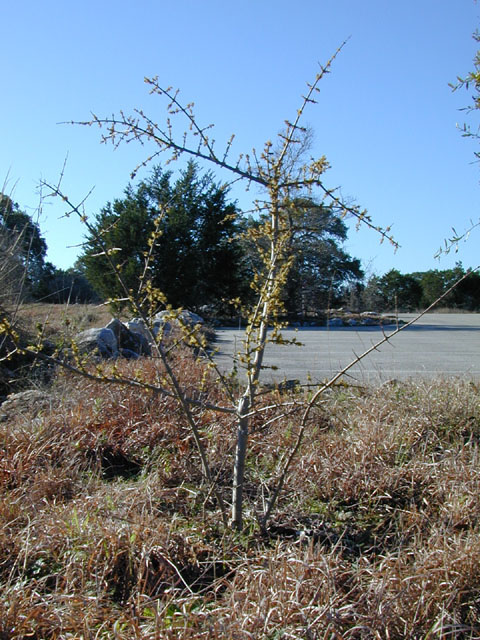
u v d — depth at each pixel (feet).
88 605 9.06
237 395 18.71
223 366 31.27
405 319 94.32
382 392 19.75
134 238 70.79
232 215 12.10
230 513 12.21
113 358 27.07
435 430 16.56
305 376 28.27
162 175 72.54
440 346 47.39
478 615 9.34
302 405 11.76
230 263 83.05
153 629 8.48
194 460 15.12
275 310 11.47
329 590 9.11
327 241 74.33
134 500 12.17
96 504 11.84
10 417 17.76
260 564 10.17
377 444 15.15
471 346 47.50
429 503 12.82
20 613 8.70
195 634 8.27
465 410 17.48
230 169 11.48
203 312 85.30
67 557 10.28
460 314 122.52
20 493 12.95
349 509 13.15
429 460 14.89
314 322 80.07
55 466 14.03
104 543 10.29
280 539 11.68
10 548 10.58
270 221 12.36
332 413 18.31
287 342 11.44
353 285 85.35
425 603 9.14
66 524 10.83
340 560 10.27
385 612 8.70
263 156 11.52
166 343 25.38
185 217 77.92
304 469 14.06
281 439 16.03
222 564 10.62
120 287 66.95
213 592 9.63
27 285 31.22
